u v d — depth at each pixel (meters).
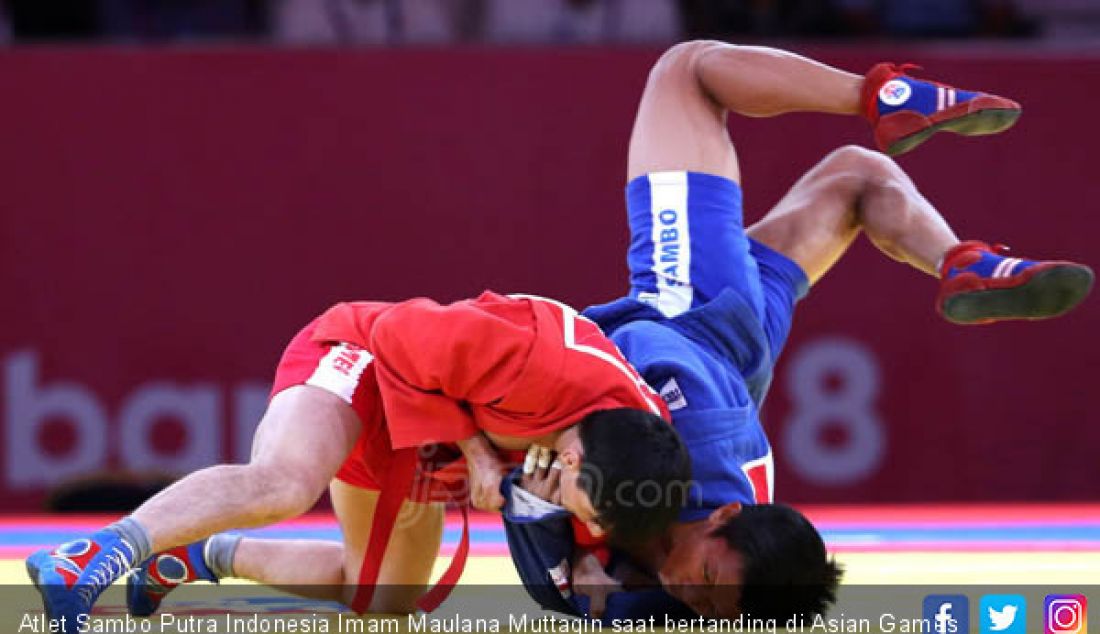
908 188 16.17
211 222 27.27
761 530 12.02
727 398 13.46
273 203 27.36
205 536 12.21
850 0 34.41
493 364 12.23
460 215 27.61
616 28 33.19
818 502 27.70
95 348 27.14
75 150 27.19
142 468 27.08
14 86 27.16
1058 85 27.92
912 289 27.92
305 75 27.44
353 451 13.62
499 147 27.66
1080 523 23.64
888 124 14.22
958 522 23.81
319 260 27.39
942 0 34.91
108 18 34.47
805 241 16.16
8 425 27.00
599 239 27.72
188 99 27.28
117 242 27.23
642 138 15.55
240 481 12.37
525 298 12.95
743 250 15.26
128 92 27.27
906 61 27.61
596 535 12.22
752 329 14.62
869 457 27.81
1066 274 13.66
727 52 15.27
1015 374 28.09
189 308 27.27
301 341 13.88
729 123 27.56
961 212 27.86
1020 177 27.91
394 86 27.53
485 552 19.00
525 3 33.03
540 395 12.16
